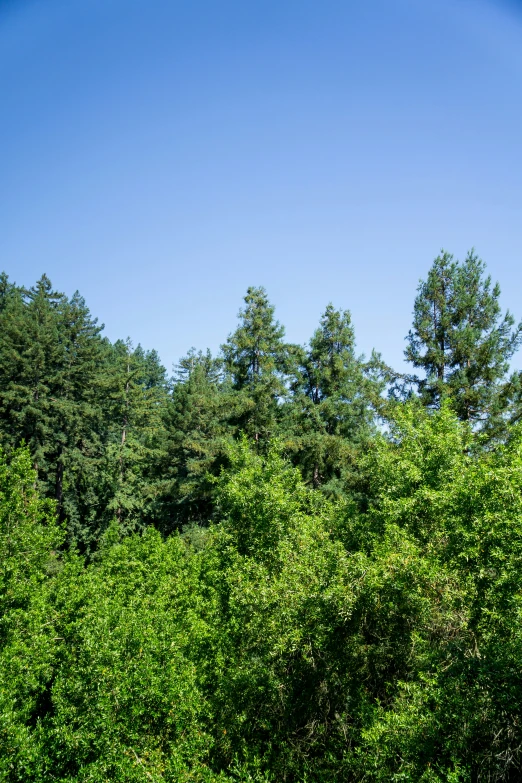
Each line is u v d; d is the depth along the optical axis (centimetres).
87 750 792
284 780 897
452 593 898
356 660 932
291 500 1504
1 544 1355
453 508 970
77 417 3234
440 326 1934
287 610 916
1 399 3112
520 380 1767
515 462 909
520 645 714
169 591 1466
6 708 863
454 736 709
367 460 1428
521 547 798
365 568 873
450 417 1286
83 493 3491
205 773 824
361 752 769
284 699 955
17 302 4069
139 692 832
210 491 2531
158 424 4416
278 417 2641
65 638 1207
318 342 2616
